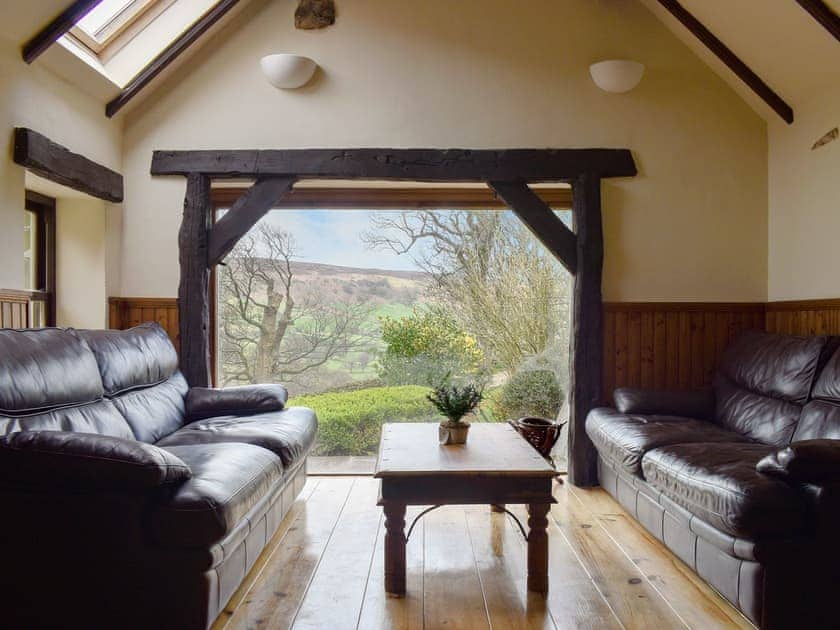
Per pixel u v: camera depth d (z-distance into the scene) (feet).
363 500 12.62
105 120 13.32
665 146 14.19
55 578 6.67
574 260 14.03
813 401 10.17
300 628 7.46
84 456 6.52
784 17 11.52
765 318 14.30
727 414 12.00
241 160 13.85
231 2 13.20
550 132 14.15
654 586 8.64
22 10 10.02
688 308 14.23
